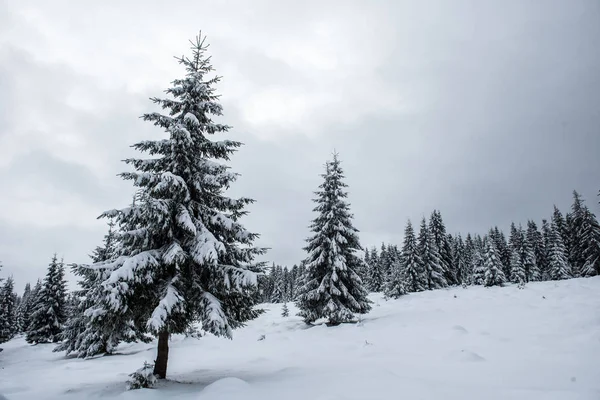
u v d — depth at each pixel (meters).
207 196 11.80
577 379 8.58
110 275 9.21
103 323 9.96
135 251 10.66
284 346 19.30
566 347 11.99
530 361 10.81
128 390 8.87
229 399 7.72
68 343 27.05
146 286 10.16
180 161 11.41
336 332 21.31
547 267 67.50
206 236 10.47
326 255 25.06
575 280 38.69
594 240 46.59
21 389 12.02
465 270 76.62
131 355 23.05
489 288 41.75
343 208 26.38
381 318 24.11
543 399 6.99
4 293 49.56
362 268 26.39
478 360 11.31
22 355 32.25
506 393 7.48
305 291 25.36
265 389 8.55
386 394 7.52
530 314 18.81
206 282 10.98
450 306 26.52
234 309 11.41
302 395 7.77
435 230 58.66
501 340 14.09
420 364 11.38
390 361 12.29
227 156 12.48
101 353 25.89
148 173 10.70
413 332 18.20
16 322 65.31
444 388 7.96
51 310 38.75
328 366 12.15
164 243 11.00
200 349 22.11
